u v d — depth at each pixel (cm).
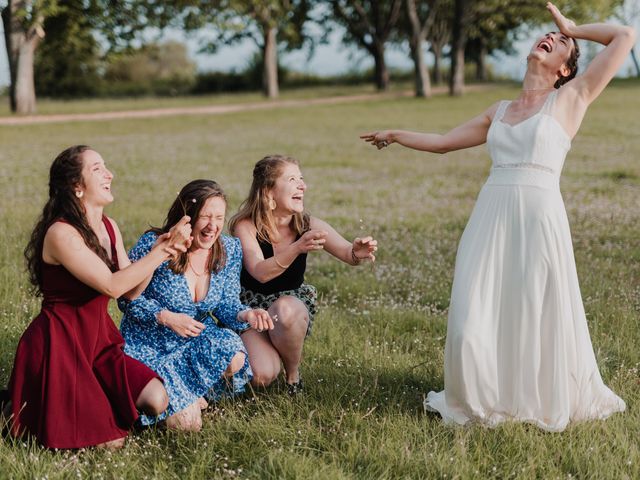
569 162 1789
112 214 1091
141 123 3062
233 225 464
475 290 394
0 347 514
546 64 417
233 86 5931
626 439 381
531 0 4088
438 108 3597
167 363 414
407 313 630
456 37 4394
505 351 397
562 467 362
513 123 412
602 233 985
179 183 1484
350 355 518
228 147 2253
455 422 400
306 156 2044
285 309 441
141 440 388
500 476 354
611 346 541
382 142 477
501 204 400
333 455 364
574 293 402
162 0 3481
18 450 365
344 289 723
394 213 1190
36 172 1577
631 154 1912
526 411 396
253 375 444
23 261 750
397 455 364
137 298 407
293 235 467
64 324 382
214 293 432
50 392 371
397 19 5294
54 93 5397
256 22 4169
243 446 378
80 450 374
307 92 5106
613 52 400
